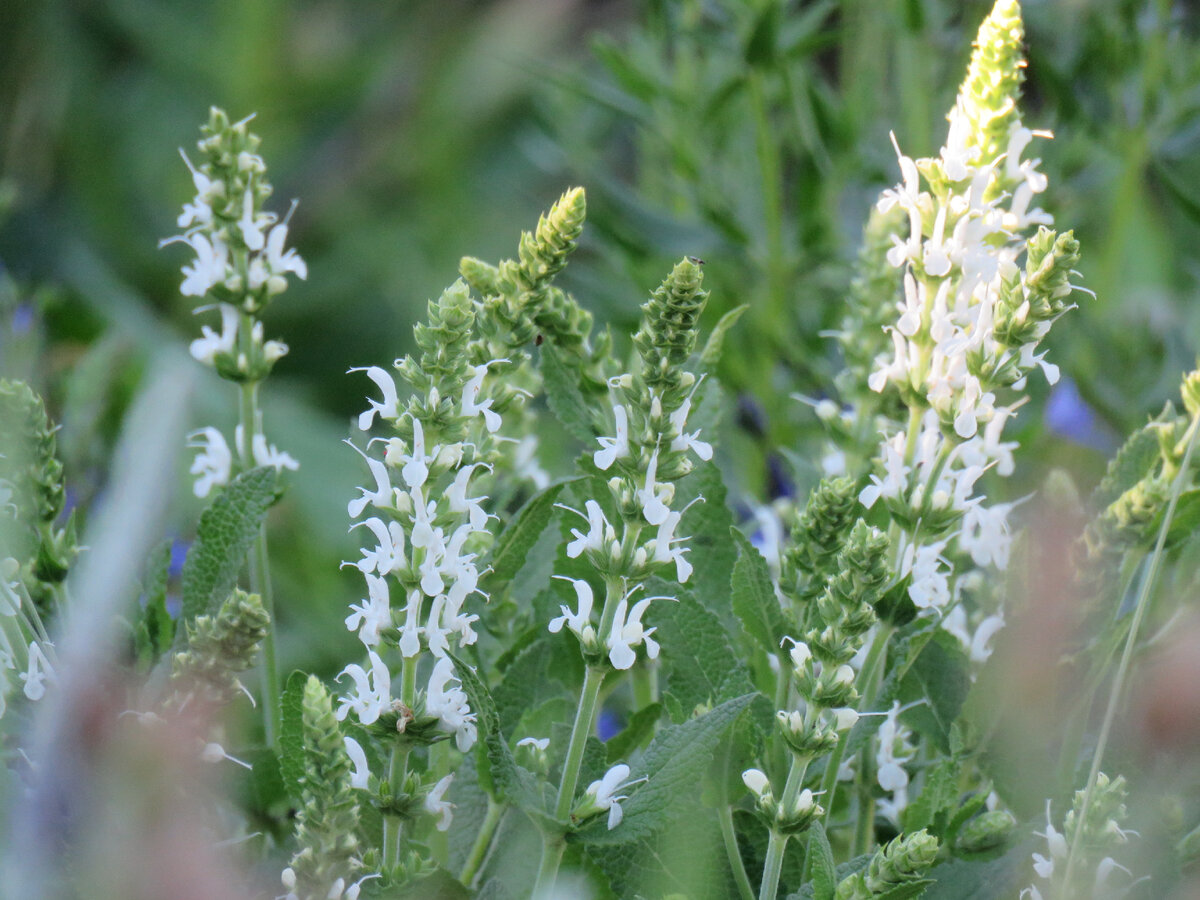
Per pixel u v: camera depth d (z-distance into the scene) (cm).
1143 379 181
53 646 131
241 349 139
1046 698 134
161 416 124
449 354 128
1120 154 202
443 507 128
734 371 201
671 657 133
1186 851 131
